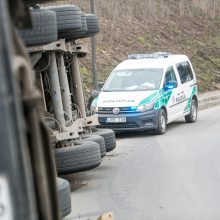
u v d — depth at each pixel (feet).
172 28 136.77
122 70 76.89
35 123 8.82
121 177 48.06
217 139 67.10
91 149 43.14
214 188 42.88
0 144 7.69
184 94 80.12
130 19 128.26
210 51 134.10
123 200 40.24
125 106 71.51
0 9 7.84
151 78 75.36
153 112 71.72
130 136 72.33
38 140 8.86
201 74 122.42
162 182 45.62
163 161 54.75
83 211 37.37
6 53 7.79
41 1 30.17
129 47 117.19
